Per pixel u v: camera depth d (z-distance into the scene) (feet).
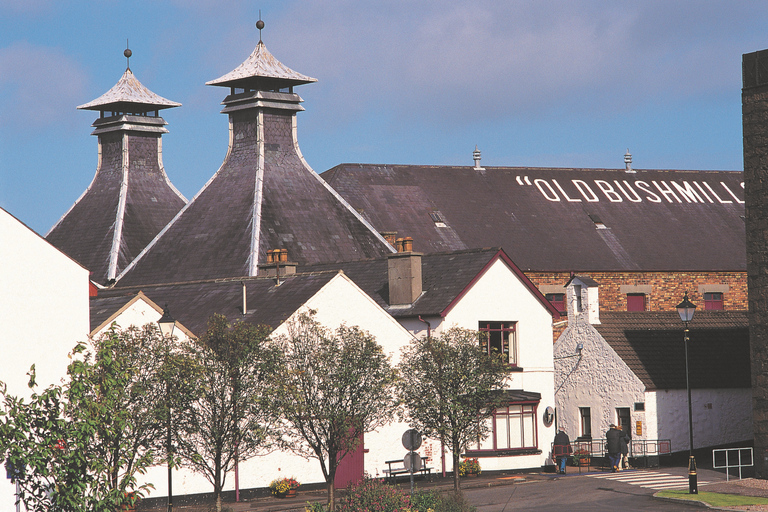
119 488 56.34
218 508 81.05
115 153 195.00
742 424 132.46
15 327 86.22
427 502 79.20
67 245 186.50
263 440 82.74
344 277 108.99
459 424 93.50
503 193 203.62
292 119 172.14
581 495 97.76
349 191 191.93
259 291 116.78
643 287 191.93
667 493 95.91
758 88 108.06
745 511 84.84
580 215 202.69
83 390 56.65
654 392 125.08
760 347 106.93
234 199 164.55
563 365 135.13
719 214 213.46
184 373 77.51
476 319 122.31
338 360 86.28
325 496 101.19
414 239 184.85
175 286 130.21
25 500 55.52
